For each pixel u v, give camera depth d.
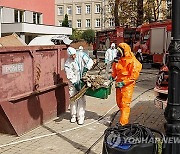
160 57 24.23
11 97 6.48
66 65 7.50
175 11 3.83
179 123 3.89
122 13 33.28
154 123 7.85
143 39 26.47
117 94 6.89
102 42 32.66
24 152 5.84
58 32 33.34
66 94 8.90
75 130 7.18
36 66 7.29
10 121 6.48
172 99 3.90
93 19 80.94
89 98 11.19
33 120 7.24
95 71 16.28
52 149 5.99
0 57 6.11
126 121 6.80
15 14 31.30
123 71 6.70
